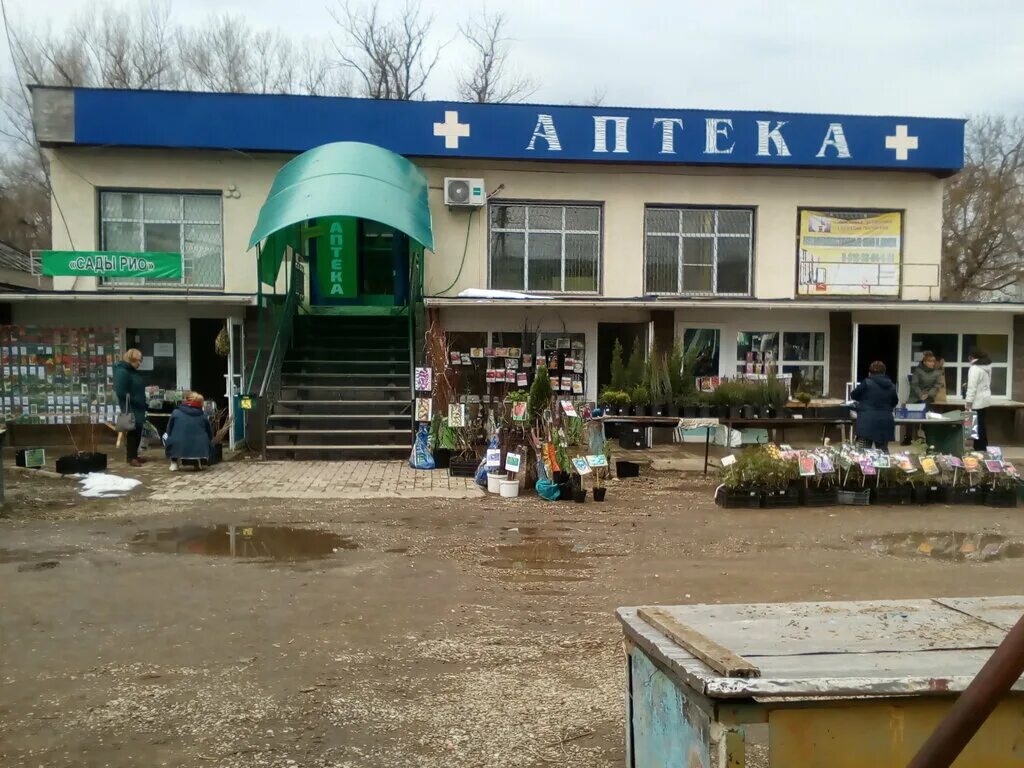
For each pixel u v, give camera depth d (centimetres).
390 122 1498
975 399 1298
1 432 841
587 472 945
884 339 1647
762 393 1168
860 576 642
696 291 1593
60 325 1394
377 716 391
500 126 1515
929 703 224
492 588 603
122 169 1480
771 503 911
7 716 387
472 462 1074
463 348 1462
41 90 1427
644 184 1569
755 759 354
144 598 569
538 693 420
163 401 1395
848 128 1562
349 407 1288
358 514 852
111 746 359
